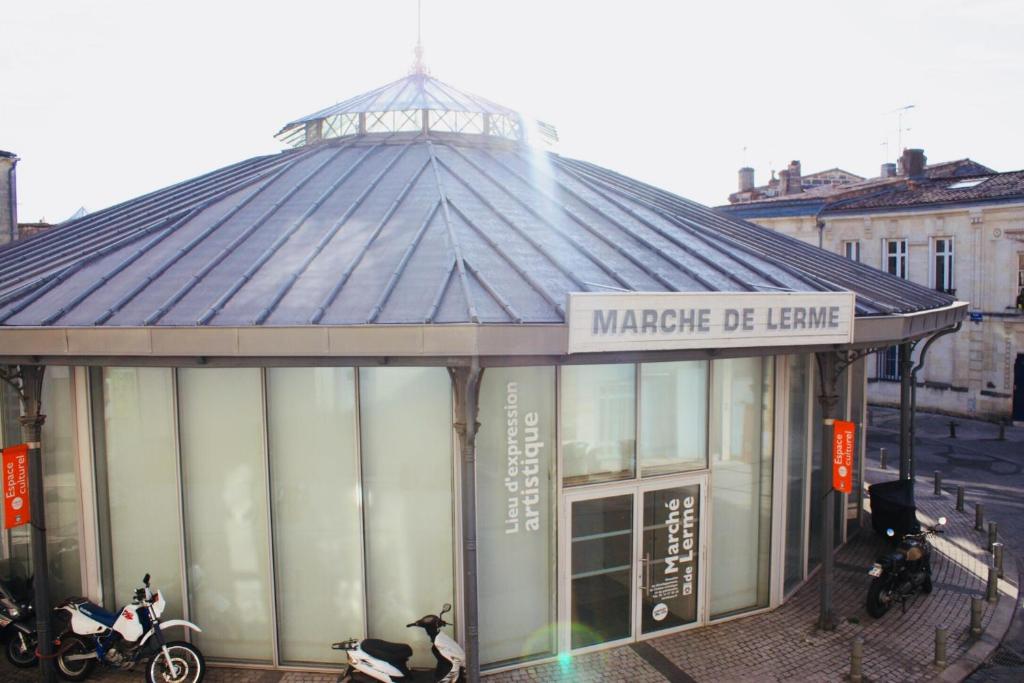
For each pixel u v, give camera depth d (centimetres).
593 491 1155
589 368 1149
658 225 1420
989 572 1400
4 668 1126
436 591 1104
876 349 1245
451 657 1030
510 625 1127
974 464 2475
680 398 1219
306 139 1853
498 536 1112
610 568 1180
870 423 3188
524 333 895
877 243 3503
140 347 913
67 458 1145
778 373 1292
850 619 1294
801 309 1059
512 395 1103
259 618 1123
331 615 1114
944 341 3303
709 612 1265
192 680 1056
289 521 1109
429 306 953
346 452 1093
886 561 1311
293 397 1094
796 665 1139
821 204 3725
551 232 1265
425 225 1212
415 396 1084
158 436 1116
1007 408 3091
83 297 1023
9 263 1324
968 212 3156
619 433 1175
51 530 1160
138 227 1341
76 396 1111
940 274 3309
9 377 996
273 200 1375
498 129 1755
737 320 1010
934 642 1203
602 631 1179
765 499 1310
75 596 1152
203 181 1686
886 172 4519
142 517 1129
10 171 3141
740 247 1416
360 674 1033
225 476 1109
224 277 1069
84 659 1070
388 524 1099
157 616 1051
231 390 1098
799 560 1420
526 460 1118
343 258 1112
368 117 1703
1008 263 3067
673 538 1223
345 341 885
